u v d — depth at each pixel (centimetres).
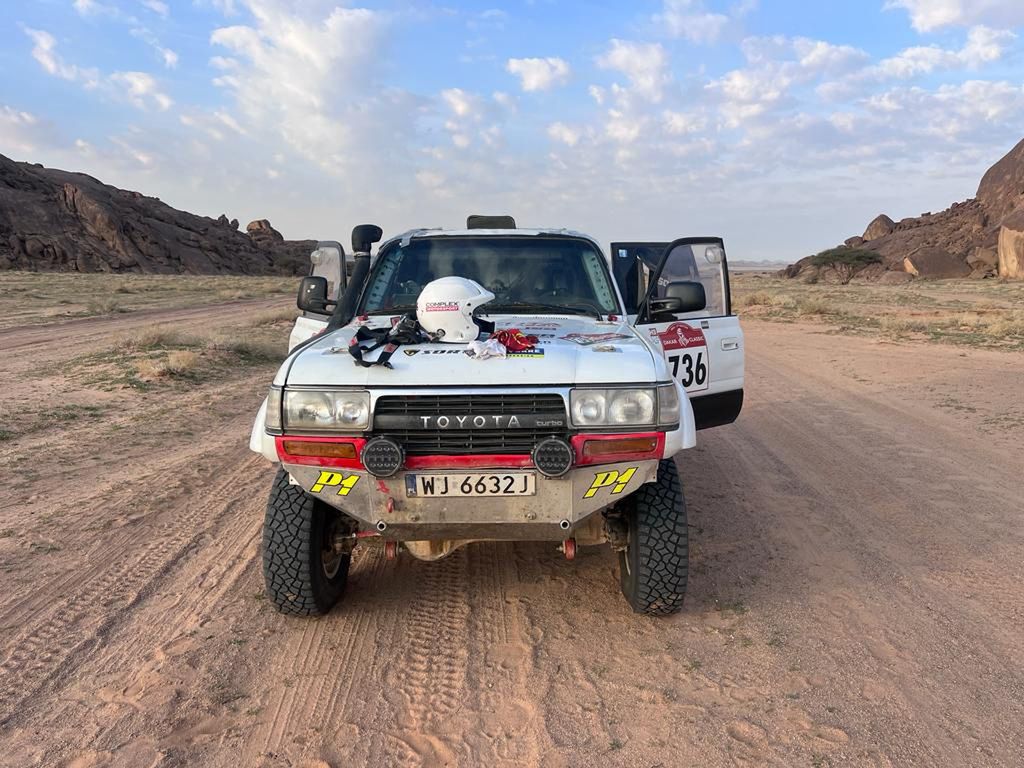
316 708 320
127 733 301
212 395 1094
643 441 335
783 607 410
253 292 4788
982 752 285
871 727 301
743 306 3316
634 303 577
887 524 542
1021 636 376
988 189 11706
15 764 282
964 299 3959
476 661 359
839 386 1182
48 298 3472
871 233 13812
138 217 10644
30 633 387
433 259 507
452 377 337
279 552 376
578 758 285
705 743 293
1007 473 670
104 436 831
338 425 336
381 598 430
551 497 340
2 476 673
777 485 643
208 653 366
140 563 481
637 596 383
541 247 512
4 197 8812
